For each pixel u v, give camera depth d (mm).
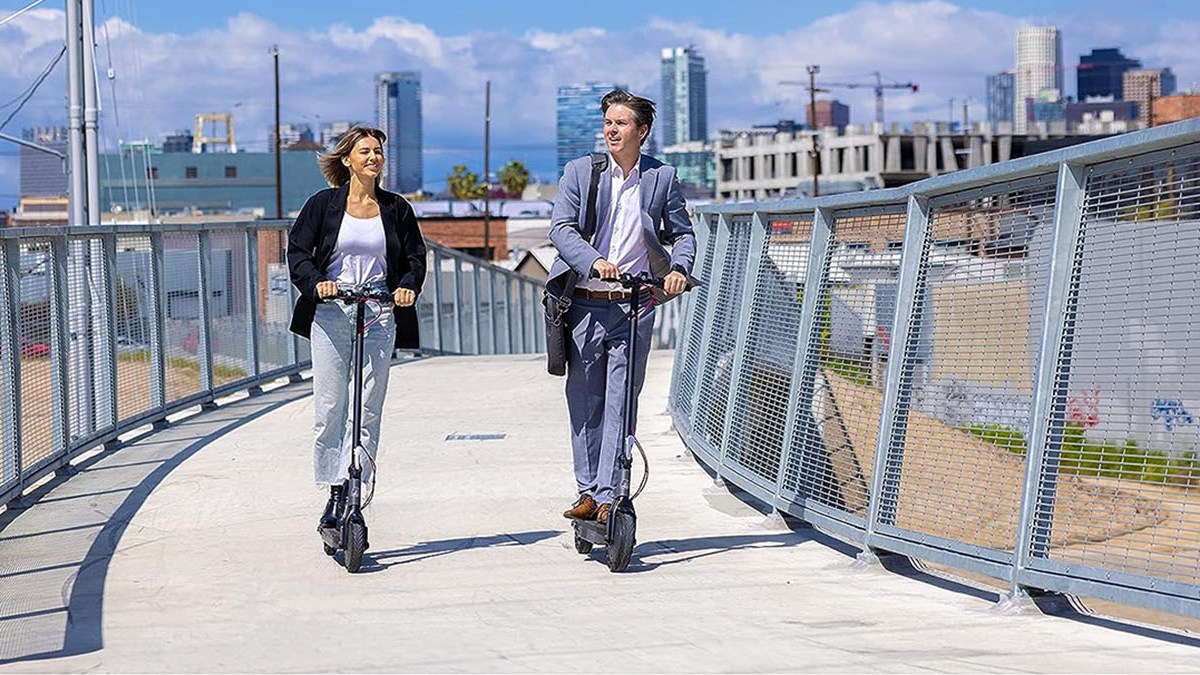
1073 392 5285
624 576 6098
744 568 6270
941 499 5961
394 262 6293
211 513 7426
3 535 6973
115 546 6703
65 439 8461
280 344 13617
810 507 6895
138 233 9953
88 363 8961
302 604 5637
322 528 6336
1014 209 5641
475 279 23562
